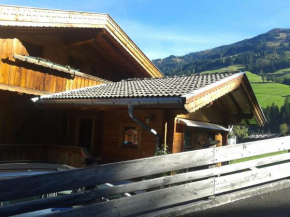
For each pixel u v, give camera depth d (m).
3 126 9.87
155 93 7.25
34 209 2.98
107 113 9.16
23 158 8.90
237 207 4.50
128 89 9.03
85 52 12.37
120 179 3.66
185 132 8.87
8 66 8.60
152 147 7.99
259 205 4.61
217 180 4.76
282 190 5.52
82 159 8.34
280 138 5.91
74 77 10.82
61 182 3.17
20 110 10.44
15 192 2.86
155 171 4.02
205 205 4.41
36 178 3.00
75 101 8.56
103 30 10.95
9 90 8.54
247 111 10.58
